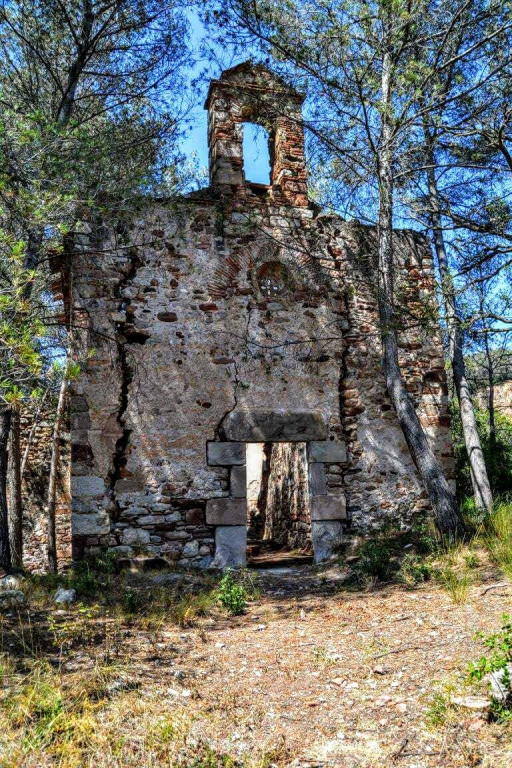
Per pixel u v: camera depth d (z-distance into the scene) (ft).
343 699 12.34
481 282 26.89
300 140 32.04
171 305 28.32
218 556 26.63
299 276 30.30
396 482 29.73
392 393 27.35
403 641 14.99
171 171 28.25
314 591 22.06
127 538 26.00
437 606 17.47
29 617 16.71
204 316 28.63
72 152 23.71
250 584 23.04
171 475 26.94
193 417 27.66
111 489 26.25
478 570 20.48
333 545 28.04
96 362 26.86
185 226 29.19
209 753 10.25
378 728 11.05
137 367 27.40
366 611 18.08
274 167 32.50
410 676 12.91
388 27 25.82
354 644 15.26
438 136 26.91
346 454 29.27
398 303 31.14
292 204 31.19
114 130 26.89
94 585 21.52
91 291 27.40
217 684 13.28
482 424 44.45
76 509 25.57
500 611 16.05
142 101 29.58
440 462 30.58
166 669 13.93
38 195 21.01
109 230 28.04
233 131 30.96
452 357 32.71
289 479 37.14
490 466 35.55
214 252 29.35
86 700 11.63
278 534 38.86
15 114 21.59
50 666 13.33
